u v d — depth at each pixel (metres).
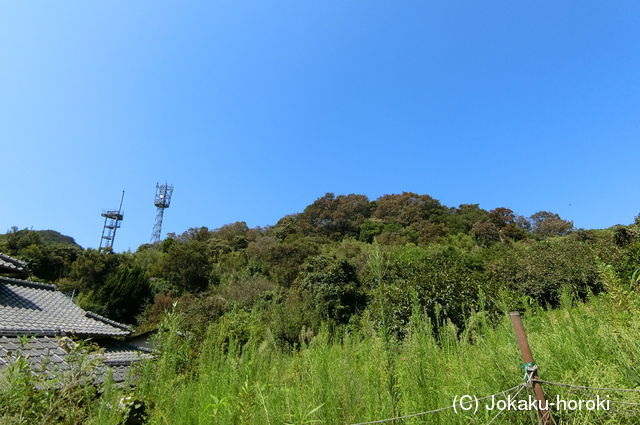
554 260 12.25
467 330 3.04
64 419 2.25
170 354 2.91
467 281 8.37
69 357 2.65
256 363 3.12
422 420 1.73
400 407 1.83
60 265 32.91
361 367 2.62
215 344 3.51
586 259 10.55
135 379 2.90
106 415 2.17
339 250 35.22
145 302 27.06
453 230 44.00
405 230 44.50
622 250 9.39
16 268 9.67
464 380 2.00
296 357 3.09
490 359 2.14
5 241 33.31
